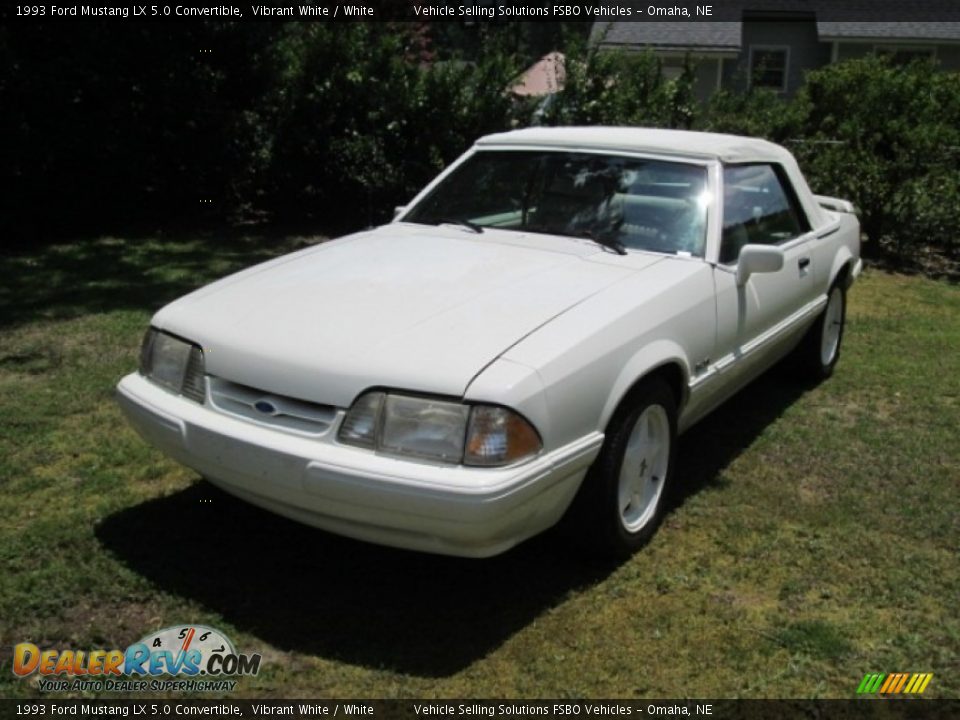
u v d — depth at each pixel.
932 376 6.40
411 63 11.31
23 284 7.93
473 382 3.01
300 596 3.45
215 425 3.28
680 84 11.59
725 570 3.73
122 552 3.68
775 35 24.61
